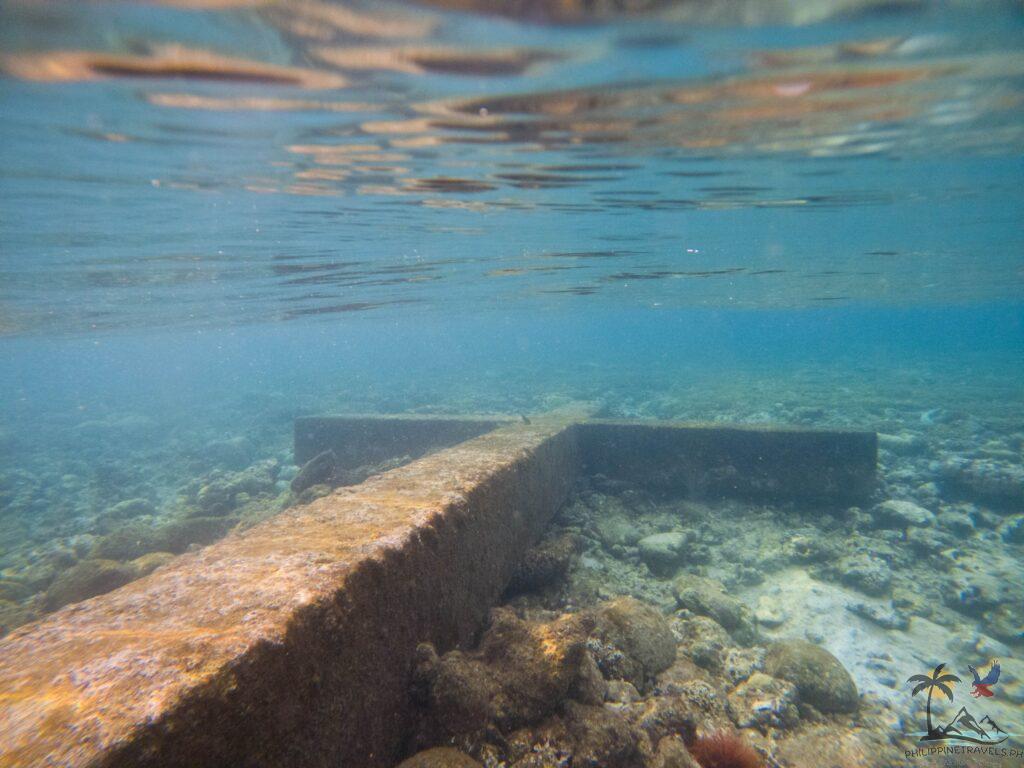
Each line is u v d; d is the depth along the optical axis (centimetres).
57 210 146
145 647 47
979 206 207
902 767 89
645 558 162
